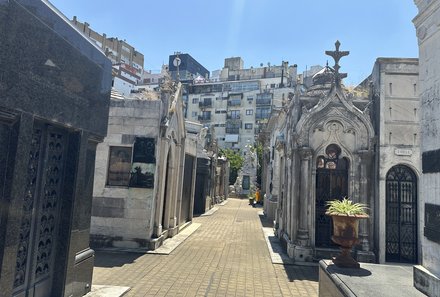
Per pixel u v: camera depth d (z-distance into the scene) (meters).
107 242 11.04
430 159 5.39
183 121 14.42
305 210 10.48
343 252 6.68
